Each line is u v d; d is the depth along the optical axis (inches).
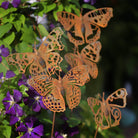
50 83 83.0
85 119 92.7
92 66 84.8
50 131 88.8
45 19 94.5
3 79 87.4
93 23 86.0
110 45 105.8
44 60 83.0
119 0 105.6
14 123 85.7
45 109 87.7
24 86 87.0
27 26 90.5
